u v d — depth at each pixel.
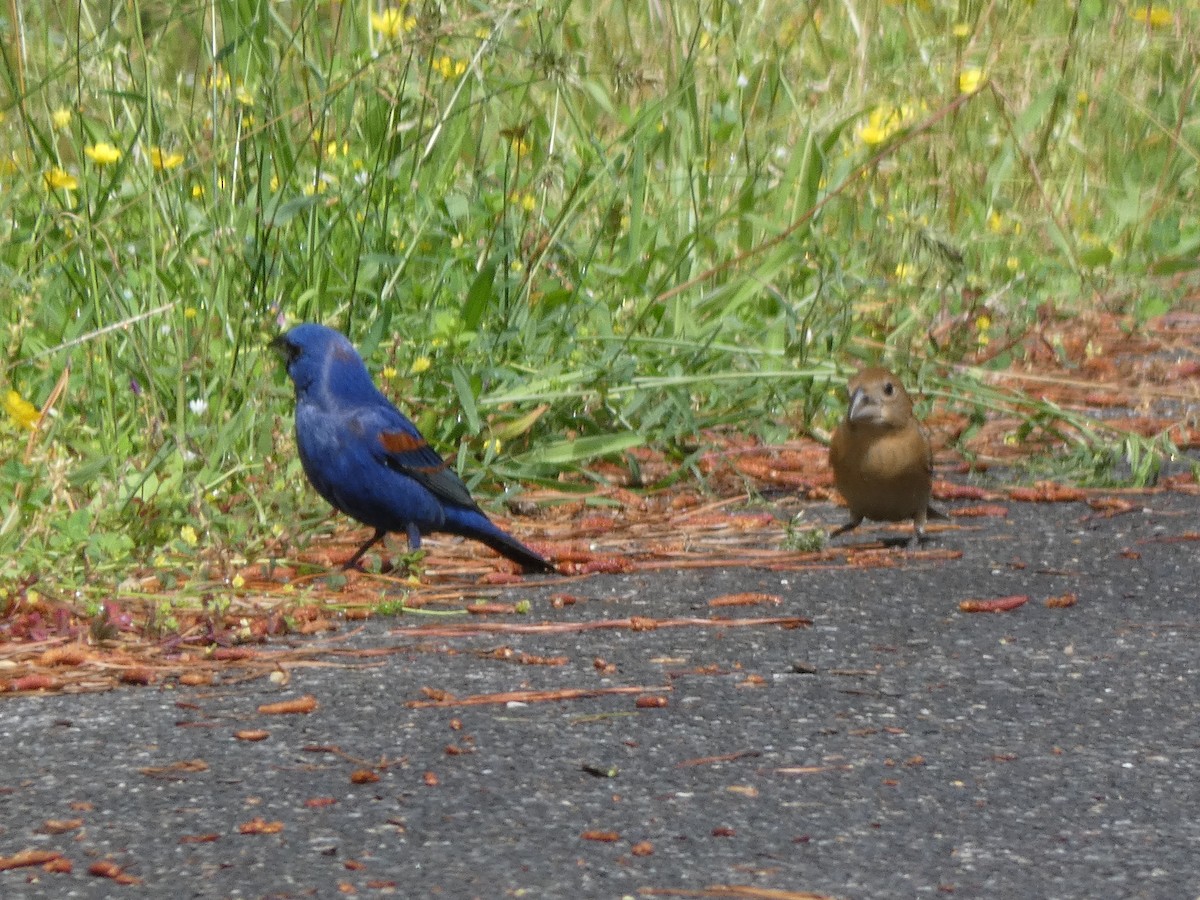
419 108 13.45
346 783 6.48
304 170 13.61
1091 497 12.02
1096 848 5.94
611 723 7.21
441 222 12.87
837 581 9.80
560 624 8.85
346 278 12.45
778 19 18.55
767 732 7.11
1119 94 19.89
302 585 9.65
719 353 13.30
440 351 11.87
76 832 6.00
